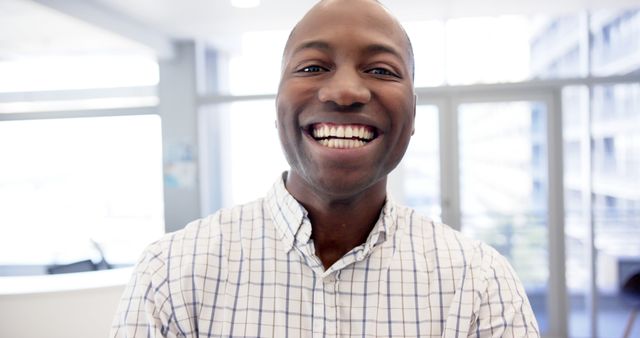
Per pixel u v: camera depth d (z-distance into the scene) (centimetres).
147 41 391
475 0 327
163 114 449
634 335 340
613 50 370
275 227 73
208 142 464
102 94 469
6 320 228
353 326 68
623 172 368
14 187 490
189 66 443
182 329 66
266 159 446
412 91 68
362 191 67
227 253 71
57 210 488
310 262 69
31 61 469
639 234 362
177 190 449
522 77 381
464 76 391
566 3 337
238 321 67
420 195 400
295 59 66
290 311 68
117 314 69
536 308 379
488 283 70
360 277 70
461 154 394
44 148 484
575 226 376
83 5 317
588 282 370
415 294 70
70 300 232
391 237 73
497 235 389
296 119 65
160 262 70
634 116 368
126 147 471
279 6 333
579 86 371
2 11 295
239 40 436
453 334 67
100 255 375
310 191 69
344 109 62
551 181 379
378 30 65
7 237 488
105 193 480
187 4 329
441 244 74
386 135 65
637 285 273
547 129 380
